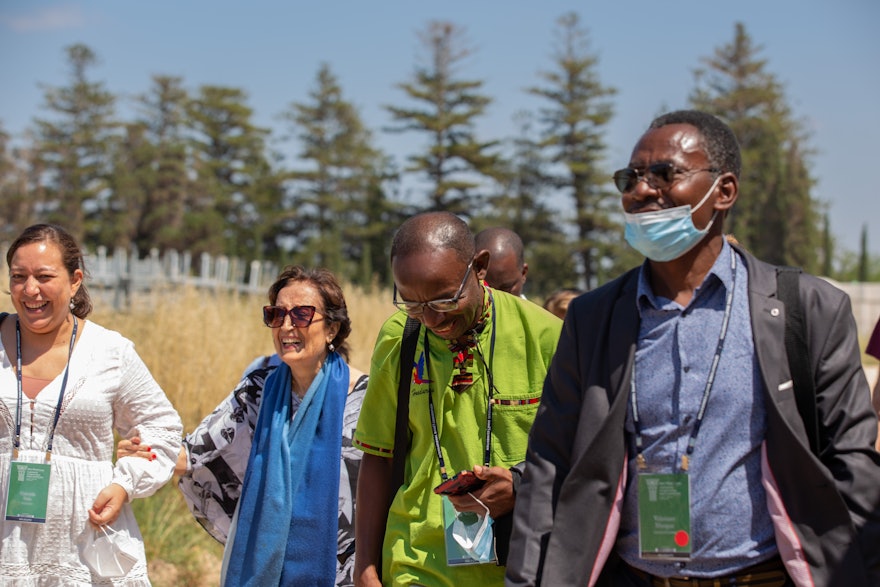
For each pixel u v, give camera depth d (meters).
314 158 61.47
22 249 3.60
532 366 3.14
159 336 8.84
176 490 7.61
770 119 60.19
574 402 2.64
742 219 58.34
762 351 2.41
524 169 57.19
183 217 60.00
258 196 61.62
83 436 3.68
